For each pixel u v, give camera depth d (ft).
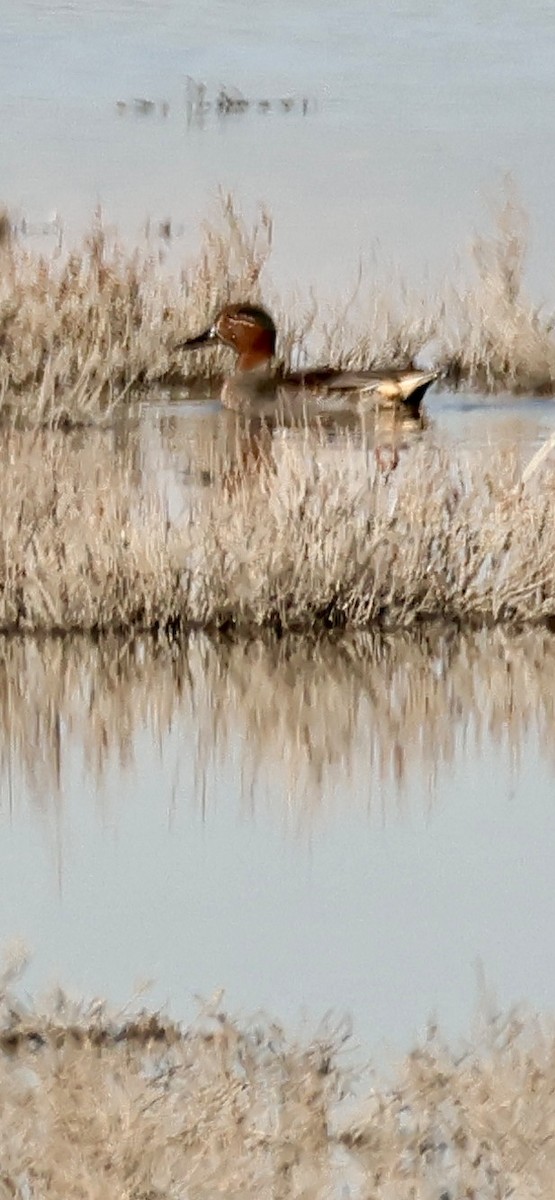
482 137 248.11
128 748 85.10
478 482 107.14
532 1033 56.29
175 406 145.69
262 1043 56.08
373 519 101.14
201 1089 53.11
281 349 150.71
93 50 312.50
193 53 310.86
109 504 104.68
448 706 90.17
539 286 169.37
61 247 171.12
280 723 88.28
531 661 95.35
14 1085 53.83
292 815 76.59
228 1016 57.98
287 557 99.04
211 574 98.78
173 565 98.84
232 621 98.63
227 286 156.35
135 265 153.79
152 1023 57.52
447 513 101.65
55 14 337.93
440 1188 49.42
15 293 149.18
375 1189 49.29
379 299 155.74
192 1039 56.39
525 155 234.58
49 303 149.18
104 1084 53.67
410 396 138.82
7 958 62.90
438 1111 52.54
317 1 350.43
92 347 148.87
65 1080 53.47
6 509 102.78
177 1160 50.19
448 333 155.63
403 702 90.84
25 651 96.58
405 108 270.87
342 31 328.70
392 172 224.53
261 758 83.66
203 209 201.98
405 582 99.19
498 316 153.17
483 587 99.71
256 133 252.42
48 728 87.76
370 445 128.57
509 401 145.28
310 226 195.11
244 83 289.33
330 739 86.28
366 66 302.86
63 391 144.97
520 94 280.51
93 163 230.68
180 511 109.81
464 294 157.17
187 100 276.00
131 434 136.46
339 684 92.94
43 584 98.43
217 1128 51.31
